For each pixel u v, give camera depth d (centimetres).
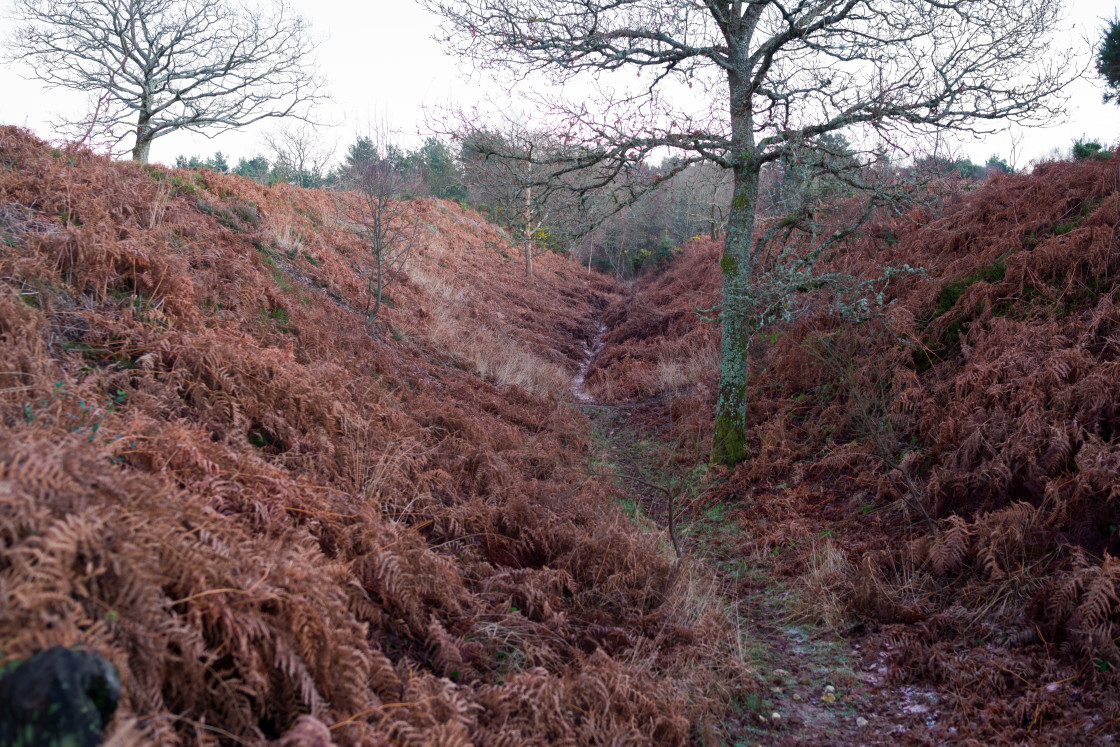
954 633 389
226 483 298
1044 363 538
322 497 353
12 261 407
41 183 547
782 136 671
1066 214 776
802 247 1211
